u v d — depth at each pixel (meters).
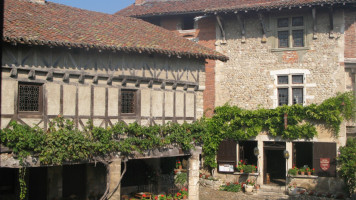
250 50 18.88
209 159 18.97
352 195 16.55
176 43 14.66
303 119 17.58
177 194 14.76
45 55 10.98
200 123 14.84
